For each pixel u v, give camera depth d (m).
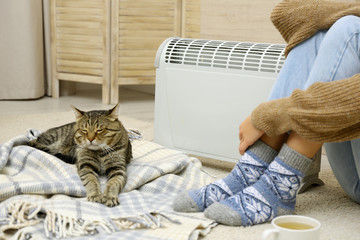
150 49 3.30
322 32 1.29
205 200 1.33
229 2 2.38
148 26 3.26
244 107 1.74
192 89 1.85
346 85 1.11
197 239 1.18
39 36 3.38
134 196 1.43
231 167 1.94
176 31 3.33
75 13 3.29
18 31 3.27
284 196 1.27
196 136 1.88
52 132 1.85
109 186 1.44
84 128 1.56
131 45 3.25
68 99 3.44
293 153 1.23
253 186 1.29
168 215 1.27
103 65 3.26
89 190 1.42
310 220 1.05
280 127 1.20
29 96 3.35
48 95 3.54
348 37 1.18
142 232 1.19
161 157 1.79
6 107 3.10
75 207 1.28
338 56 1.18
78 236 1.17
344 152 1.41
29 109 3.05
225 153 1.82
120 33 3.21
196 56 1.85
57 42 3.39
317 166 1.66
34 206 1.23
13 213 1.20
